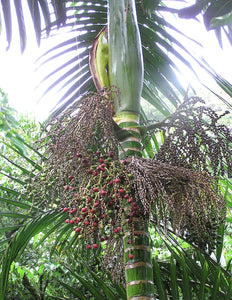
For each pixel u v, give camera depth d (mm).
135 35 1247
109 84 1274
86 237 922
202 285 1175
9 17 1479
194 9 981
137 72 1200
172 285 1206
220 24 1009
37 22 1530
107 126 993
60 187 1016
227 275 1339
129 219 947
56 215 1334
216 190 997
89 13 1779
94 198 940
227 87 1427
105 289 1231
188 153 1097
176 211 979
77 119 991
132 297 932
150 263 980
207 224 1224
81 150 961
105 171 969
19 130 2688
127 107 1158
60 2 1629
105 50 1323
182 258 1262
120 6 1286
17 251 1256
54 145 1000
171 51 1693
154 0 981
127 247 981
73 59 1817
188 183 959
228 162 1079
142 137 1171
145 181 924
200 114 1124
